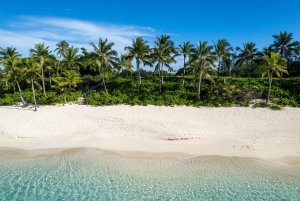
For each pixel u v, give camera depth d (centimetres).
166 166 1747
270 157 1862
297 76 5022
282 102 3216
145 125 2630
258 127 2547
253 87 3412
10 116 2988
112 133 2430
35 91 4134
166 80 4559
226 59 4369
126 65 3828
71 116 2975
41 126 2636
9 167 1753
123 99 3531
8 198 1360
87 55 4972
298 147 2016
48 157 1923
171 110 3186
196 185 1491
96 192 1418
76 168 1730
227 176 1596
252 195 1382
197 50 3397
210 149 2020
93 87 4266
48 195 1391
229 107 3231
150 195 1383
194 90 3831
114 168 1725
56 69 4697
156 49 3750
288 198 1352
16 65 3325
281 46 3853
